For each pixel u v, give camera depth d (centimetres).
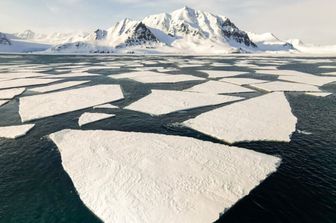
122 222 1003
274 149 1619
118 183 1227
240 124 2012
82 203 1138
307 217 1048
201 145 1609
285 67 6272
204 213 1038
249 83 3719
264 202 1127
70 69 5775
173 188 1177
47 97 2922
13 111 2481
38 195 1198
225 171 1321
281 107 2445
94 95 2995
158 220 1002
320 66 6488
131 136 1761
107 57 11650
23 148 1673
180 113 2362
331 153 1560
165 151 1529
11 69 5816
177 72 5194
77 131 1875
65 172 1381
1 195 1199
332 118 2183
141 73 4872
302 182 1270
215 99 2805
